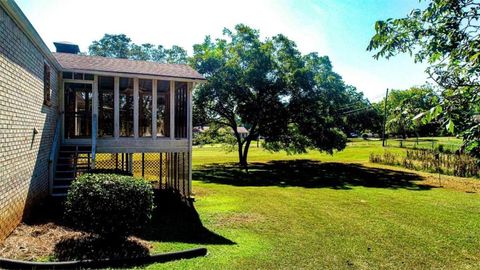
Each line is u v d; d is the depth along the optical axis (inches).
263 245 269.0
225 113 979.9
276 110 911.7
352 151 1545.3
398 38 137.4
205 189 573.3
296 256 246.8
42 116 323.6
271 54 956.0
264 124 941.8
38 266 194.7
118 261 210.5
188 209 399.5
